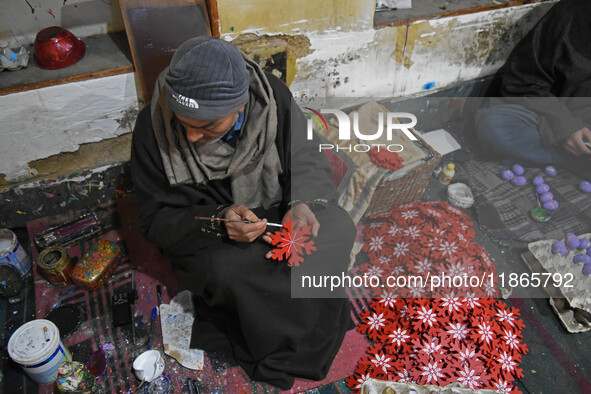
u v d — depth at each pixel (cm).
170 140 136
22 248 188
